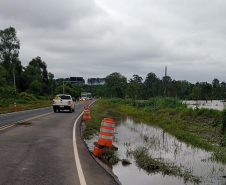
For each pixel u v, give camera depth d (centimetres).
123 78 11781
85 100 7512
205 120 1534
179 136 1187
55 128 1294
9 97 4547
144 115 2245
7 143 859
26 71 7588
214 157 795
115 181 527
